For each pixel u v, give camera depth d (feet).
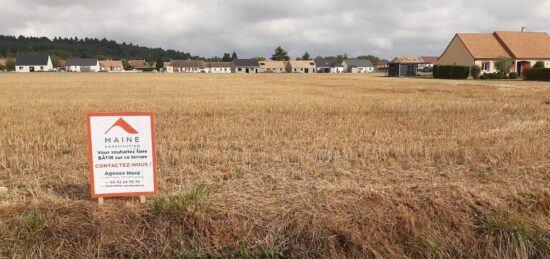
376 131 40.52
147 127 18.08
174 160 27.30
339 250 16.60
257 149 31.99
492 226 17.58
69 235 16.31
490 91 100.12
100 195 18.07
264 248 16.47
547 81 164.04
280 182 21.89
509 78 187.73
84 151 30.78
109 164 18.02
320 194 19.38
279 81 171.53
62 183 21.97
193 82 161.38
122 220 16.98
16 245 15.87
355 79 193.16
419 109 60.85
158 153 29.40
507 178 22.95
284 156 28.55
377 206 18.28
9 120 48.06
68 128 41.96
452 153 29.37
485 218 18.03
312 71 492.13
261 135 38.60
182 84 143.43
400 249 16.85
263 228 17.03
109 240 16.28
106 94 93.50
